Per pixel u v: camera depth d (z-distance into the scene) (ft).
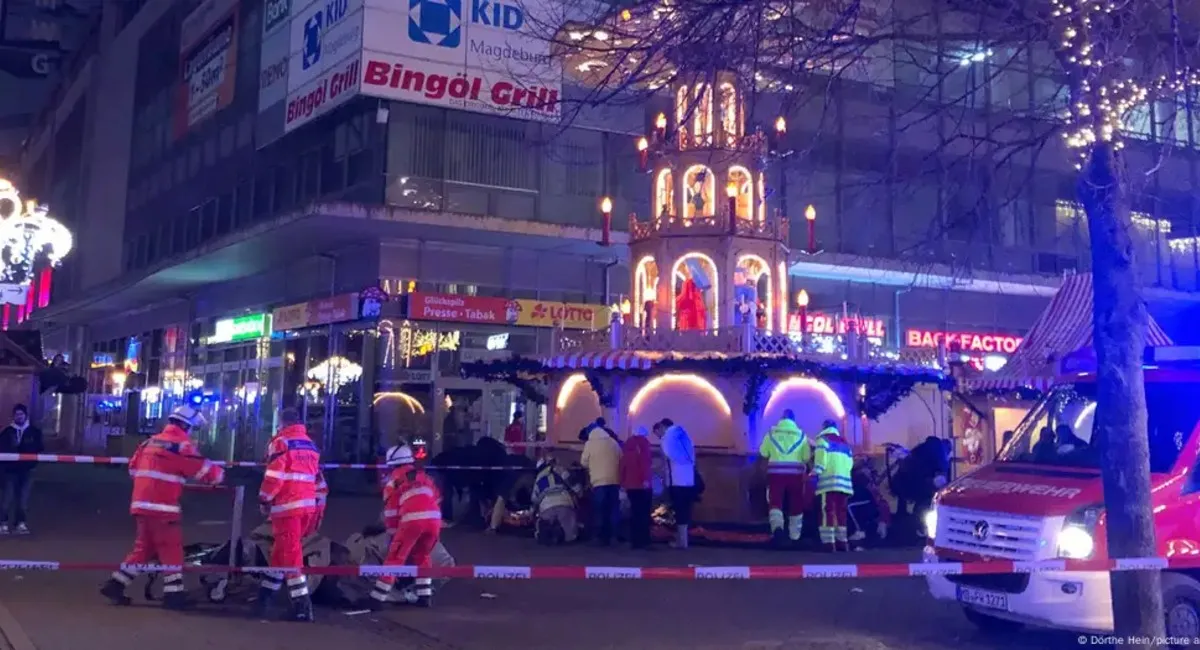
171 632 25.80
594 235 75.82
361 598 29.96
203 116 109.29
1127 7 19.62
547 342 79.82
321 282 82.94
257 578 29.94
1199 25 20.77
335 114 79.97
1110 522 18.75
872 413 53.78
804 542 46.50
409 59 74.54
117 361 133.80
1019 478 27.07
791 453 46.03
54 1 170.30
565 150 80.89
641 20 24.44
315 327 82.64
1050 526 24.38
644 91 25.25
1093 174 19.27
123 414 127.75
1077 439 28.58
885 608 31.71
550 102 28.53
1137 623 18.48
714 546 45.52
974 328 95.20
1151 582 18.54
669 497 48.55
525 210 79.05
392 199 74.74
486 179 78.13
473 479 53.21
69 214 157.89
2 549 39.88
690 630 28.04
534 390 60.03
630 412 51.98
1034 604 24.25
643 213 82.79
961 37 22.86
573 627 28.14
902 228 85.76
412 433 74.84
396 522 30.71
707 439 50.88
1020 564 21.94
